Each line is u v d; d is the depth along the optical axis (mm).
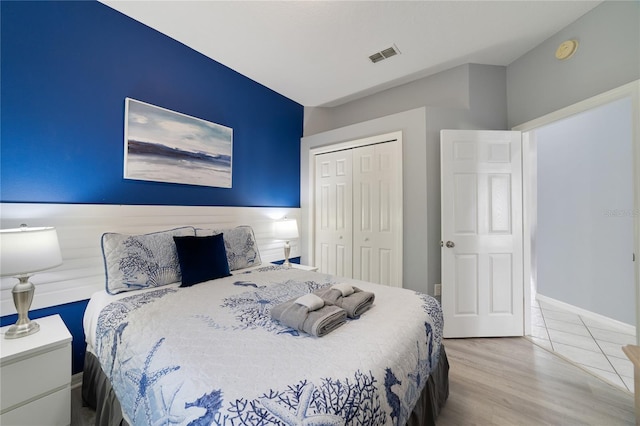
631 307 2494
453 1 1869
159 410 797
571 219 3000
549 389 1703
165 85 2230
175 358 921
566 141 3055
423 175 2600
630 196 2514
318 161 3467
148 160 2105
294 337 1062
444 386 1542
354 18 2027
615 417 1470
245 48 2404
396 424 919
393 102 3170
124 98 1995
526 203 2561
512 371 1900
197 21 2059
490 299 2477
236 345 998
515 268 2477
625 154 2547
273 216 3166
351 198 3152
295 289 1699
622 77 1745
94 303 1596
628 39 1714
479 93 2670
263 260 3029
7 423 1142
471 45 2381
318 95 3393
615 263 2609
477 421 1437
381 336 1082
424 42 2332
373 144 2975
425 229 2586
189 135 2367
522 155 2572
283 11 1949
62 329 1390
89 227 1778
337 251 3273
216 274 1930
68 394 1318
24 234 1241
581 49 2006
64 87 1728
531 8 1932
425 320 1334
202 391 756
